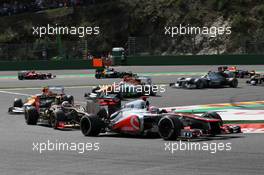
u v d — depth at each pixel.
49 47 189.12
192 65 167.75
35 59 186.88
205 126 36.72
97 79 121.50
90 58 184.12
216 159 28.80
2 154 32.66
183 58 169.88
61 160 30.03
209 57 167.62
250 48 175.50
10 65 169.62
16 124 51.47
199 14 192.38
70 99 52.41
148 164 27.86
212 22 188.50
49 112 49.12
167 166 27.12
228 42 180.00
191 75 130.75
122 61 172.88
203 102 71.00
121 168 26.95
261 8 188.38
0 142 38.31
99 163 28.66
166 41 189.62
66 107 47.66
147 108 40.22
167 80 115.19
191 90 90.50
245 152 30.98
